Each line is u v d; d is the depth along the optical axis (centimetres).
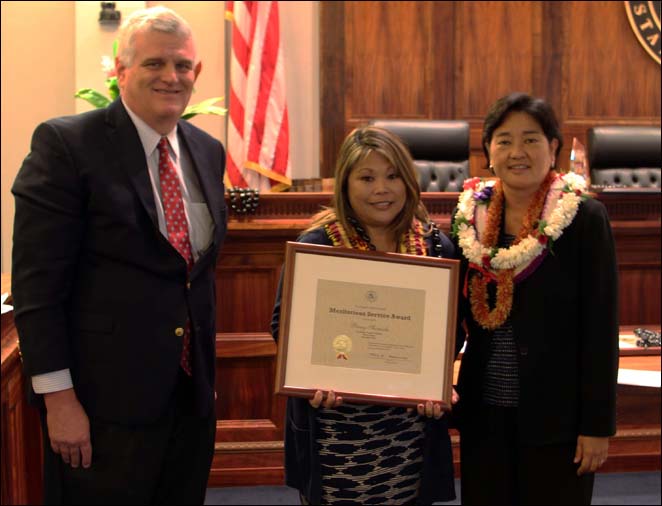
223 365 301
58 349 162
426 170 411
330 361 172
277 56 473
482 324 180
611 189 325
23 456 265
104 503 172
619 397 229
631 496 307
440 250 183
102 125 170
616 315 175
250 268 300
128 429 170
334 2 502
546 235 174
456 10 512
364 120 509
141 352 168
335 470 174
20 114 496
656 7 522
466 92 515
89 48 478
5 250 498
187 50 170
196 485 187
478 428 183
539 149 178
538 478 177
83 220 166
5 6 492
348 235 179
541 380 175
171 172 176
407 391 172
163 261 170
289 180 466
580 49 521
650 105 529
